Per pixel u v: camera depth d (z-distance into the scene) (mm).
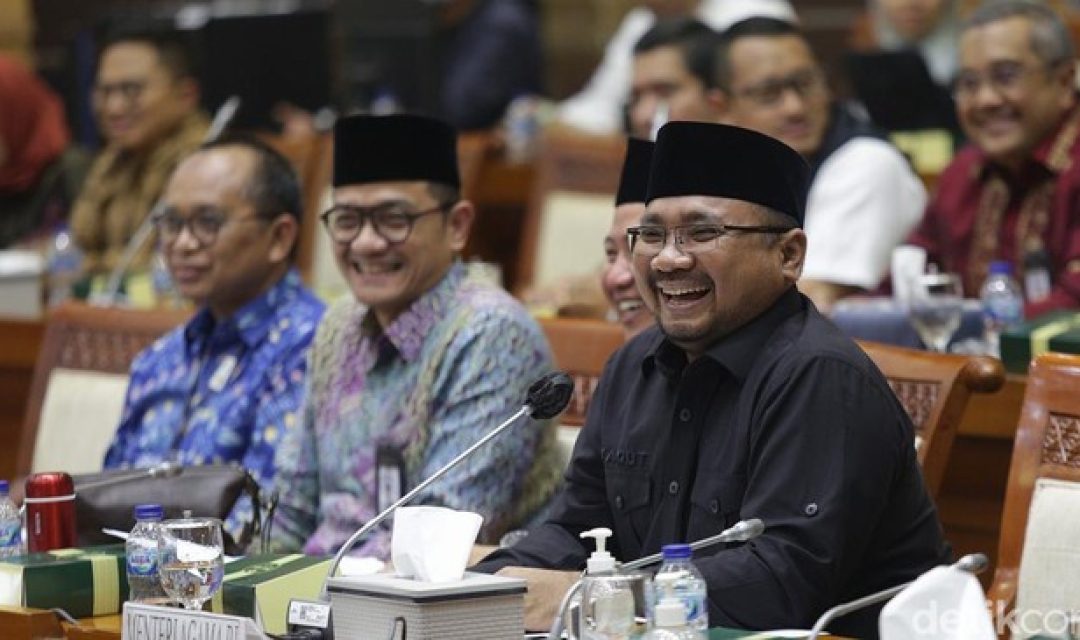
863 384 10195
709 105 18906
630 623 8570
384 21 25547
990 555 13922
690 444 10688
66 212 25844
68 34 34094
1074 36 22328
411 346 12844
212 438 14562
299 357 14586
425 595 8516
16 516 11758
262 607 10125
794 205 10578
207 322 15000
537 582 10078
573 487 11312
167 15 24734
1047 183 17250
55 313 16781
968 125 17453
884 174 18266
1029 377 11039
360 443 12922
